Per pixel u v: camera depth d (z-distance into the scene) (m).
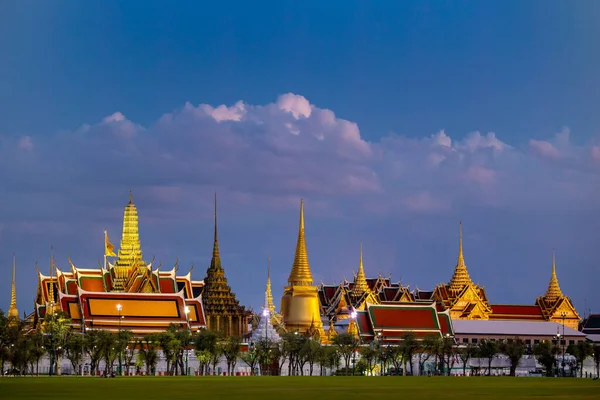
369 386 153.00
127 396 117.31
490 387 151.38
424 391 135.62
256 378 198.12
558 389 143.50
